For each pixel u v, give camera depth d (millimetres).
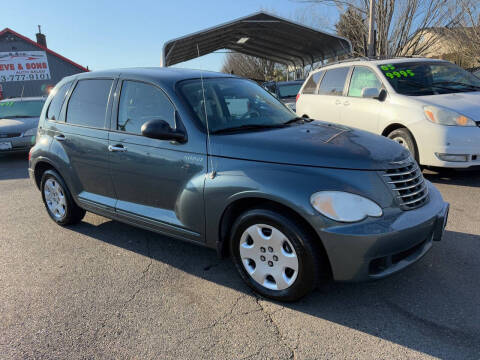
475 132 4895
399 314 2660
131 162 3480
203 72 3883
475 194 4938
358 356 2291
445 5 14109
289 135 3006
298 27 18734
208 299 2963
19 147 9523
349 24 16922
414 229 2566
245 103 3613
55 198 4598
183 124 3158
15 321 2795
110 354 2410
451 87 5996
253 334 2533
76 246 4074
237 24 18750
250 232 2850
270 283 2865
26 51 28469
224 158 2908
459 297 2811
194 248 3904
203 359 2330
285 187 2570
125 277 3365
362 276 2508
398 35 14906
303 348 2383
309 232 2580
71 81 4312
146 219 3496
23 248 4086
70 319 2787
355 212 2455
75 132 4012
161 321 2715
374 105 6090
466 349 2301
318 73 7945
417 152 5363
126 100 3623
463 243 3619
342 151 2666
